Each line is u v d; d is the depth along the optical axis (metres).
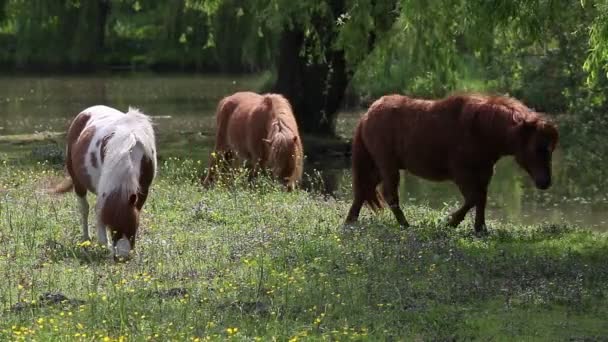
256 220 16.30
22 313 10.30
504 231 15.62
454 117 15.23
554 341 9.70
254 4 32.34
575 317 10.61
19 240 14.17
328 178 26.75
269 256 13.14
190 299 10.86
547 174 14.64
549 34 29.12
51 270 12.35
